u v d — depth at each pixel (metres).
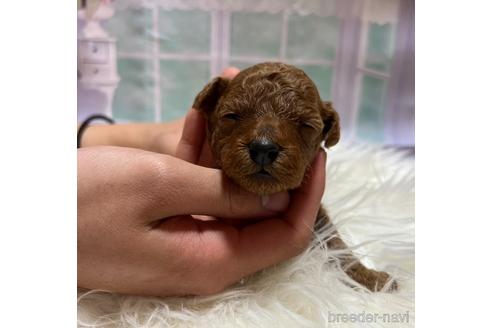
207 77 0.54
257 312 0.21
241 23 0.53
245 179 0.20
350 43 0.52
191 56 0.54
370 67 0.51
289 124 0.20
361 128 0.50
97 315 0.21
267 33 0.53
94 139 0.39
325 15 0.52
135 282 0.21
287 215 0.23
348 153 0.36
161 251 0.20
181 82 0.54
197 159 0.27
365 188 0.30
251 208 0.22
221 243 0.21
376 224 0.27
